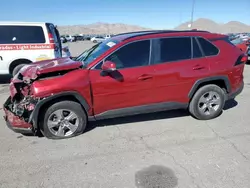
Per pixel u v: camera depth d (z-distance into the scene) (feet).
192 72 12.87
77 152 10.55
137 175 8.82
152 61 12.29
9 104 12.54
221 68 13.43
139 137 11.92
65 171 9.14
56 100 11.36
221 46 13.75
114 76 11.63
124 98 12.10
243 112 15.33
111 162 9.70
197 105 13.62
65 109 11.44
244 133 12.22
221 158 9.84
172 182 8.38
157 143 11.26
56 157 10.15
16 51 23.58
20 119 11.44
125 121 13.93
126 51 11.96
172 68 12.50
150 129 12.84
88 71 11.44
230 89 14.11
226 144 11.04
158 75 12.27
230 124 13.42
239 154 10.14
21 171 9.17
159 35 12.64
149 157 10.03
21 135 12.31
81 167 9.39
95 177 8.75
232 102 17.48
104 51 12.00
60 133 11.73
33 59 24.12
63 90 10.85
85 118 12.04
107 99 11.85
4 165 9.58
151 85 12.28
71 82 10.98
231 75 13.80
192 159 9.80
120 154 10.31
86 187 8.20
